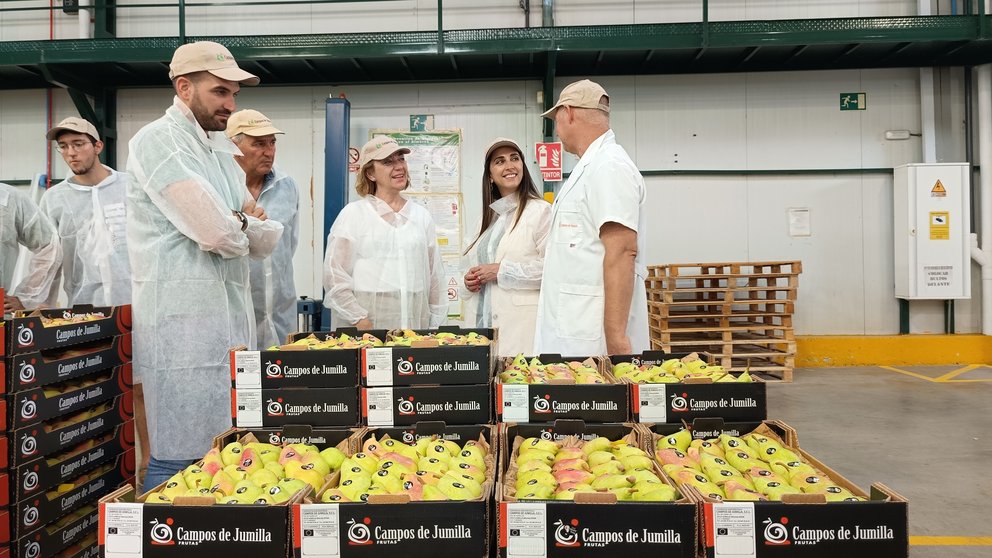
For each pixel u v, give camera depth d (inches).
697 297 262.2
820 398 219.8
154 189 85.4
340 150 239.3
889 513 46.8
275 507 48.5
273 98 269.1
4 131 269.7
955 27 234.1
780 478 55.8
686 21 263.3
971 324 278.1
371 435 68.3
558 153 240.5
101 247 151.5
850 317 276.8
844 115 273.3
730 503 47.4
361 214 138.6
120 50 234.5
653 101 272.7
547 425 67.0
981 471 148.1
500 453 62.3
